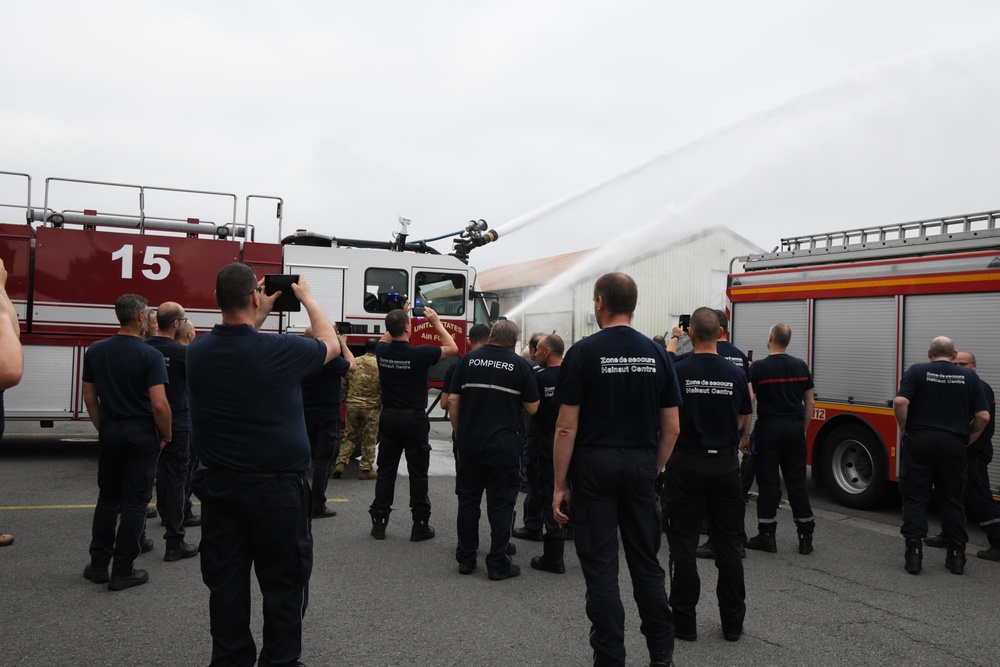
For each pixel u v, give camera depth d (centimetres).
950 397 564
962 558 562
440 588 496
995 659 399
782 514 772
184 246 1023
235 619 302
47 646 384
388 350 601
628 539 350
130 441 464
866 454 801
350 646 395
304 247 1075
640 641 411
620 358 348
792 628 440
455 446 538
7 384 218
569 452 350
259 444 298
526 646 400
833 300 842
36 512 673
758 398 616
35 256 977
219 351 301
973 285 712
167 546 541
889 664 390
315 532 638
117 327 998
